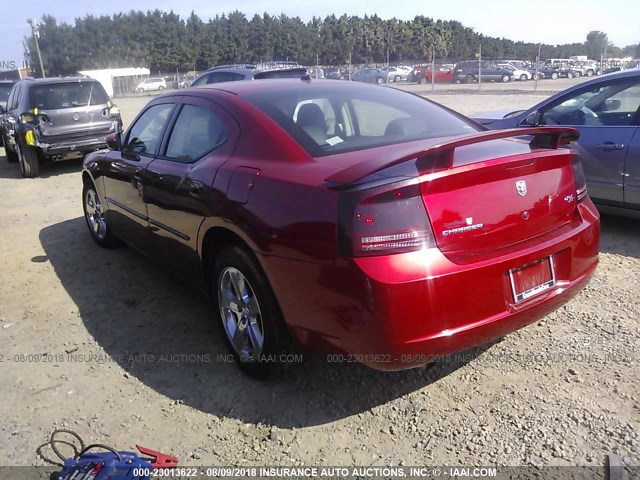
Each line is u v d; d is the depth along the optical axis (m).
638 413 2.86
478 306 2.66
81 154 10.68
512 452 2.66
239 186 3.13
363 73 40.84
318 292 2.69
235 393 3.26
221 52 83.19
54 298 4.69
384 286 2.47
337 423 2.96
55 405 3.23
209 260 3.64
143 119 4.68
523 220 2.87
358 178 2.52
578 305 4.04
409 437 2.82
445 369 3.36
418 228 2.55
